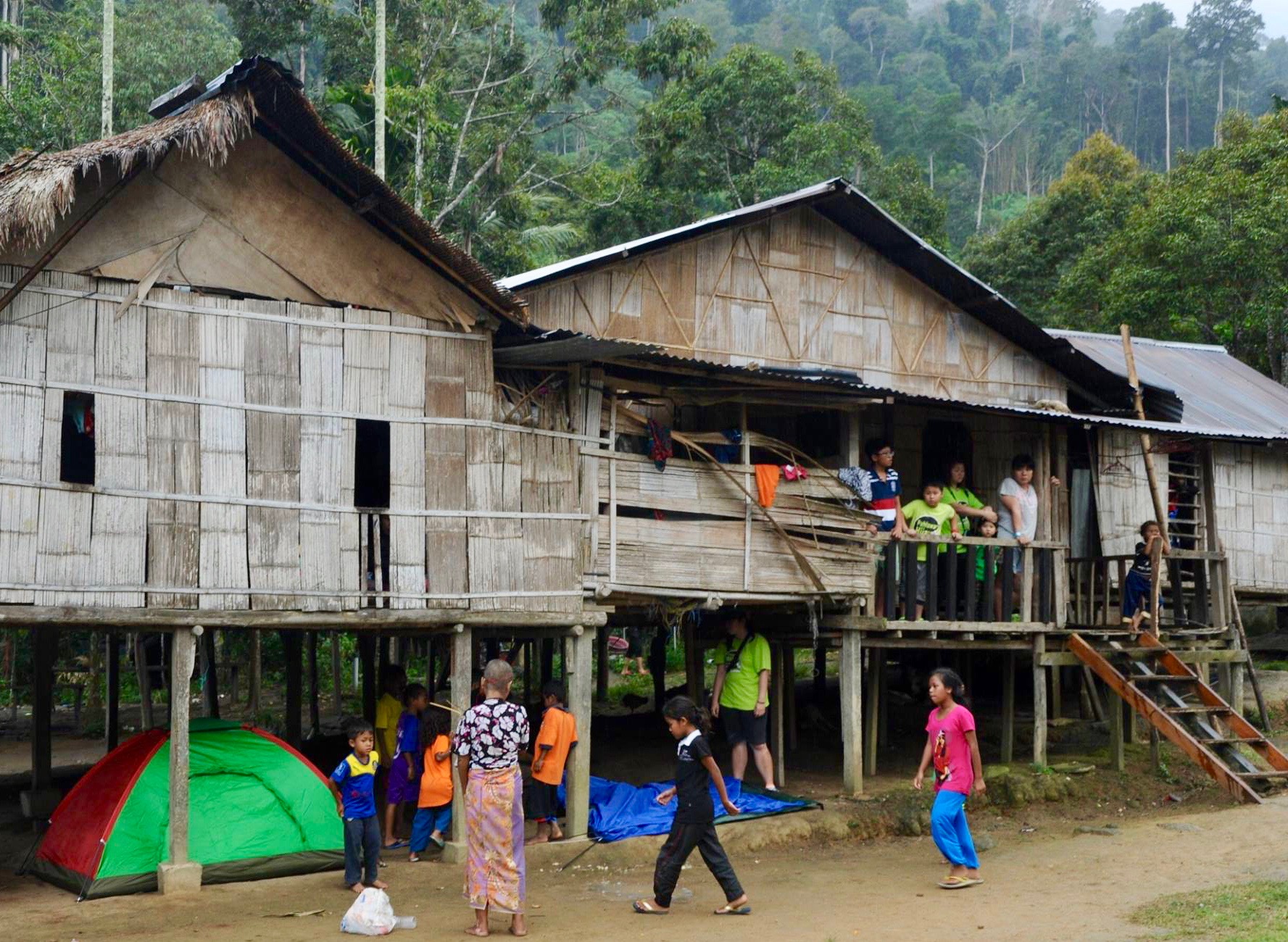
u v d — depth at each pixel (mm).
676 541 12094
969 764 9797
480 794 8258
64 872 9781
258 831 9945
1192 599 17672
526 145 29031
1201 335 26484
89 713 21688
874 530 13219
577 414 11648
